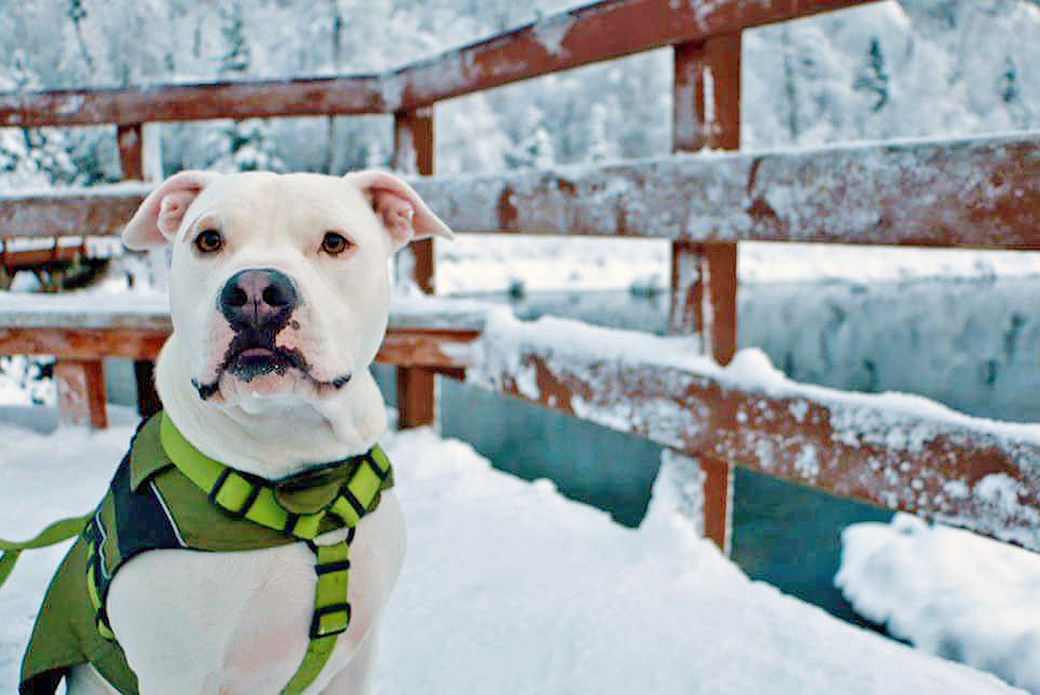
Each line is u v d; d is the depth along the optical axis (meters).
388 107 4.11
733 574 2.34
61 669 1.30
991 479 1.83
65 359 3.44
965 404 7.65
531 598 2.12
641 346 2.71
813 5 2.17
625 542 2.54
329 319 1.11
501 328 3.22
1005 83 42.94
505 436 5.83
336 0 34.47
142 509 1.13
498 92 38.78
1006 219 1.79
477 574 2.26
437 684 1.71
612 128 38.94
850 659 1.85
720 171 2.40
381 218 1.40
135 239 1.41
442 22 37.66
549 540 2.52
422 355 3.32
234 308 1.04
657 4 2.62
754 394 2.32
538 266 27.03
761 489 4.69
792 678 1.76
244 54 28.75
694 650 1.87
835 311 17.72
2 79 15.77
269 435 1.13
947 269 29.94
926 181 1.93
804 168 2.18
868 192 2.04
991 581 2.72
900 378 9.20
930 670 1.82
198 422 1.14
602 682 1.74
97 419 3.51
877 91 40.91
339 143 29.47
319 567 1.12
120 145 4.46
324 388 1.09
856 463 2.09
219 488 1.11
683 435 2.53
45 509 2.59
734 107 2.59
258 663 1.13
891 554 3.12
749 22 2.32
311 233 1.16
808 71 41.03
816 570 3.35
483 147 36.59
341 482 1.18
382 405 1.32
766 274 28.45
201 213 1.16
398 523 1.30
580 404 2.86
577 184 2.89
